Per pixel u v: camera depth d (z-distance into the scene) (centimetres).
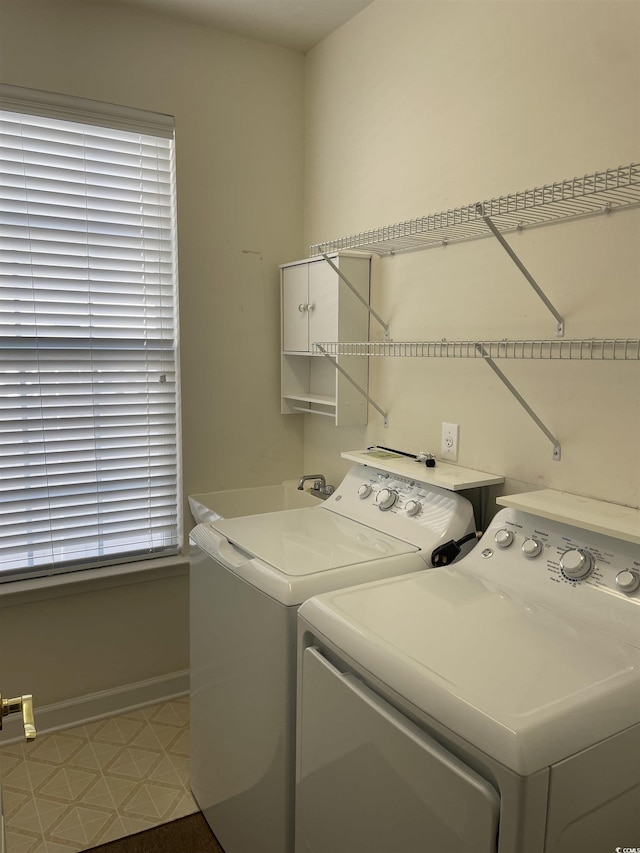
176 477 266
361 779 124
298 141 276
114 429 250
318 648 142
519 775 92
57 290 234
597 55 150
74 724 246
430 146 204
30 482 236
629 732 106
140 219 247
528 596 144
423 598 144
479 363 191
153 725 248
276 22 245
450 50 194
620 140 146
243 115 261
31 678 238
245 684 169
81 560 249
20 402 231
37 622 237
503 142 177
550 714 100
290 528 198
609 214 150
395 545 181
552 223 164
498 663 115
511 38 173
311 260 245
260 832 165
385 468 203
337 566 164
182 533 266
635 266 145
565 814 98
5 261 224
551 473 170
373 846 121
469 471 193
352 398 240
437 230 188
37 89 220
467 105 189
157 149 248
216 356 265
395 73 218
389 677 116
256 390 277
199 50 248
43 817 199
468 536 179
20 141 222
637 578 128
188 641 268
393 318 228
